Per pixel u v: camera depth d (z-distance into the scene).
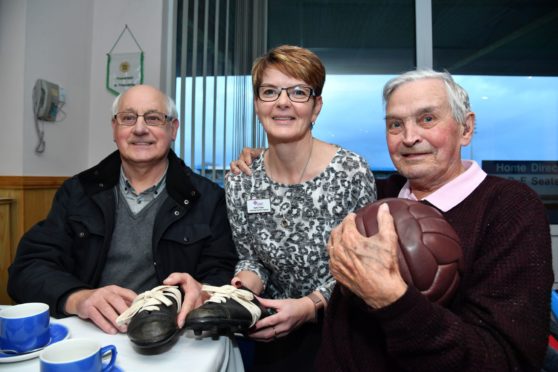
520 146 2.72
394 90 0.92
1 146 2.08
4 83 2.08
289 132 1.13
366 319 0.81
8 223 2.04
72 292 1.00
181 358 0.73
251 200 1.23
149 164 1.39
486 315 0.67
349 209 1.19
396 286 0.61
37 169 2.16
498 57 2.75
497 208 0.78
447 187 0.87
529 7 2.73
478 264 0.75
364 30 2.82
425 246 0.68
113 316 0.85
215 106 2.59
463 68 2.76
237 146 2.62
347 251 0.65
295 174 1.21
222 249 1.39
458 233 0.80
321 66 1.16
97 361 0.62
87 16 2.52
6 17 2.08
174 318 0.80
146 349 0.76
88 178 1.39
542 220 0.74
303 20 2.81
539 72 2.73
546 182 2.72
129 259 1.36
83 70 2.50
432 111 0.87
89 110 2.58
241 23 2.63
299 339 1.25
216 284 1.24
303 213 1.20
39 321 0.74
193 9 2.59
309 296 1.09
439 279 0.67
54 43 2.25
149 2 2.52
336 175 1.18
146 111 1.34
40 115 2.14
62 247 1.29
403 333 0.61
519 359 0.64
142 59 2.52
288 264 1.23
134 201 1.42
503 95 2.69
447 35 2.75
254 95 1.20
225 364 0.79
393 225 0.67
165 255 1.35
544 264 0.69
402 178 1.16
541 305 0.66
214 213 1.42
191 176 1.48
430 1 2.68
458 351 0.60
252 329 0.95
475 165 0.91
